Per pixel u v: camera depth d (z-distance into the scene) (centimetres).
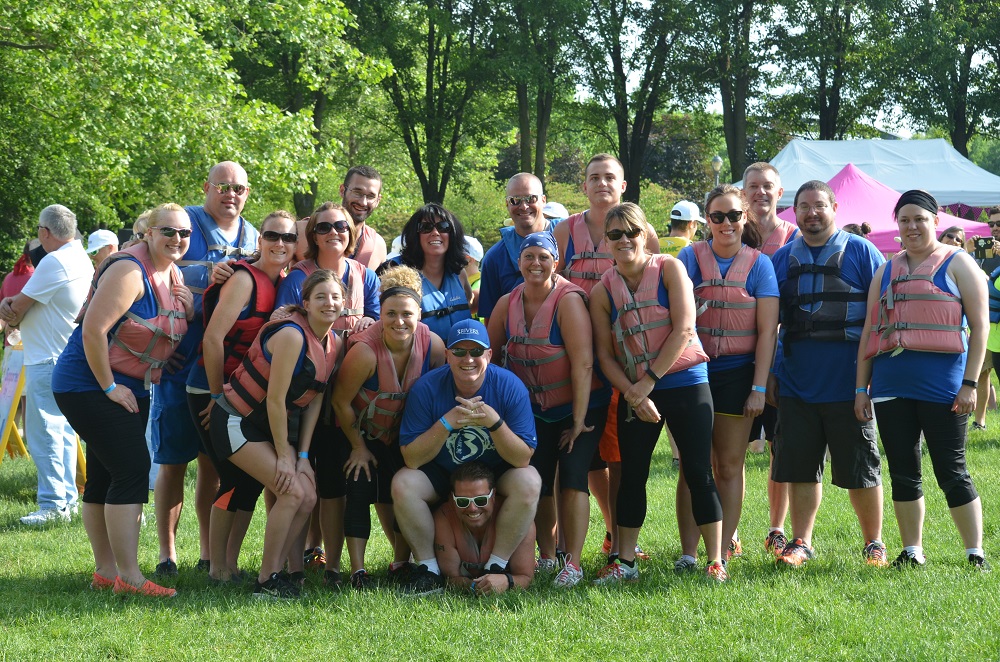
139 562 584
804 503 544
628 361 500
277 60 2678
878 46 3073
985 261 979
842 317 521
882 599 452
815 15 3061
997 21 3073
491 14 2939
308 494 498
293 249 519
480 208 4025
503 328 534
